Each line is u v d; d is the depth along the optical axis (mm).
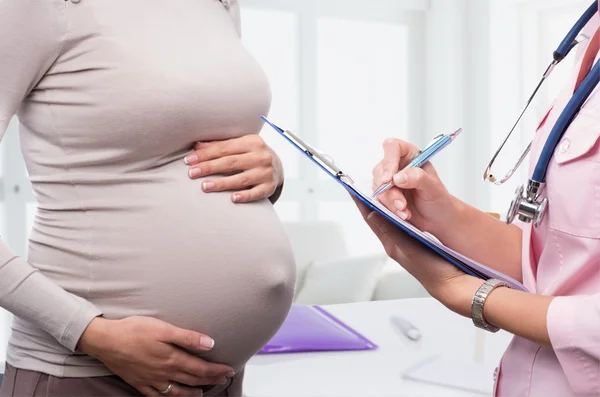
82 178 1061
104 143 1055
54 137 1068
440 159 4559
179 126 1084
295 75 4207
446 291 877
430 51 4609
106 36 1052
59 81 1051
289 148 4184
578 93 810
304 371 1438
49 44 1021
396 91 4594
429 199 998
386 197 943
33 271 1013
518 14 4203
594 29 971
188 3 1192
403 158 1042
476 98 4457
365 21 4418
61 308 999
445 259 897
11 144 3443
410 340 1696
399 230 915
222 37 1204
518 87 4230
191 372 1052
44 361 1055
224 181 1131
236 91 1153
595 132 779
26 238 3484
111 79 1040
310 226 3338
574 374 774
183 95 1070
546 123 903
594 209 779
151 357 1009
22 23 991
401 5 4484
